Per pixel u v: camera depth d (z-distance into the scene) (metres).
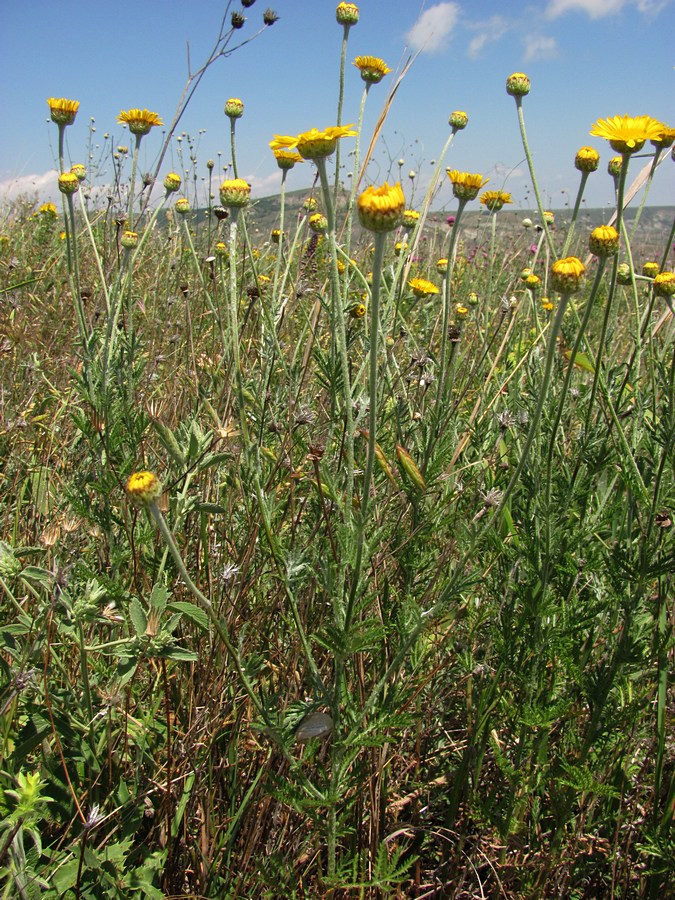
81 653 1.96
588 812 2.30
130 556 2.33
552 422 2.62
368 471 1.60
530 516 2.30
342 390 2.50
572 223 2.63
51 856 1.84
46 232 6.98
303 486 2.56
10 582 2.33
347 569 1.92
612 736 2.23
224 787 2.29
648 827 2.17
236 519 2.72
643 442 2.55
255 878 2.02
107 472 2.42
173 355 3.85
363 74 2.74
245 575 2.29
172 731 2.26
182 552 2.54
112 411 2.61
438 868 2.28
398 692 2.07
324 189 1.72
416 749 2.43
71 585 2.04
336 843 2.01
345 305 2.41
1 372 4.17
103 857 1.88
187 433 2.44
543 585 2.11
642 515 2.52
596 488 2.78
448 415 2.59
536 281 3.85
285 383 2.70
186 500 2.24
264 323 2.63
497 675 2.23
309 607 2.34
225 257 3.96
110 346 2.65
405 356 3.25
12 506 3.10
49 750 2.02
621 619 2.64
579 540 2.14
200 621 2.09
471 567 2.67
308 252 3.55
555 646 2.11
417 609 1.87
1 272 5.75
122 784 2.07
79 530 2.43
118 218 2.98
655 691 2.48
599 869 2.32
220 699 2.15
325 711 2.00
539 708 2.12
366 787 2.20
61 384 4.22
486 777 2.49
